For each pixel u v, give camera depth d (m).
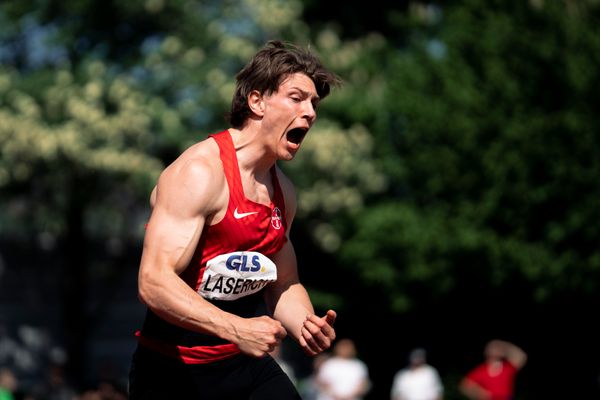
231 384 11.05
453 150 57.28
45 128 58.72
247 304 11.15
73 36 62.69
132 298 83.19
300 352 76.31
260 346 9.89
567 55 55.56
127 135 61.12
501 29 57.25
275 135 10.70
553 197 55.62
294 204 11.59
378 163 62.41
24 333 79.25
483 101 56.62
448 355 64.81
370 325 68.44
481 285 58.72
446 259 57.44
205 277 10.61
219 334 9.90
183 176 10.29
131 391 11.26
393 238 58.09
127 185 63.25
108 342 82.12
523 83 56.50
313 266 69.25
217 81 60.19
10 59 65.50
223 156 10.60
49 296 80.06
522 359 46.81
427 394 43.84
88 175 63.00
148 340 10.98
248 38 62.81
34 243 79.88
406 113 58.31
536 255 55.69
